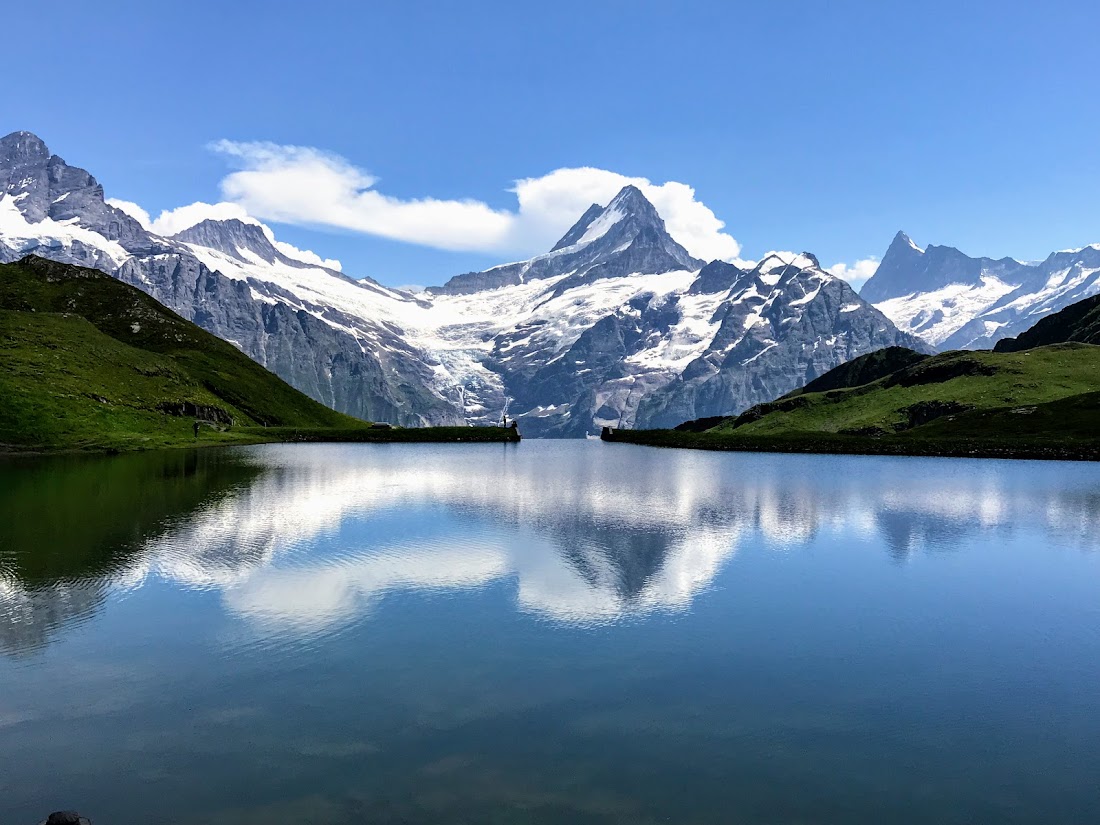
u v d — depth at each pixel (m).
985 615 41.44
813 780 24.03
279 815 21.73
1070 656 35.28
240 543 57.59
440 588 45.25
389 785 23.38
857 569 51.78
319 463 145.38
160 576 47.09
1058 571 51.75
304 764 24.64
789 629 38.69
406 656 34.16
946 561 54.81
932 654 35.44
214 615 39.59
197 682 31.12
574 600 43.38
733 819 21.72
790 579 48.88
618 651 35.28
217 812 21.91
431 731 26.98
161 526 64.12
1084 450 159.62
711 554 56.22
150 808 22.14
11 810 22.00
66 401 181.12
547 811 21.97
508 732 27.00
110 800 22.59
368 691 30.34
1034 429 185.00
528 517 73.44
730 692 30.81
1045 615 41.50
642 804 22.45
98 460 132.38
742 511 78.56
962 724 28.19
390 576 48.09
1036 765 25.23
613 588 46.09
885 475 125.75
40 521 65.56
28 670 32.34
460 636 36.78
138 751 25.47
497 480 113.56
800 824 21.55
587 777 23.98
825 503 85.50
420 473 125.81
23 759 24.95
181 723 27.53
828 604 43.19
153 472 110.75
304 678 31.66
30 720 27.75
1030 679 32.56
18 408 166.25
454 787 23.28
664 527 67.88
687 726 27.67
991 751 26.16
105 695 29.83
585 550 57.00
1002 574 50.88
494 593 44.34
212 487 93.19
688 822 21.50
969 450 173.75
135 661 33.28
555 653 34.91
